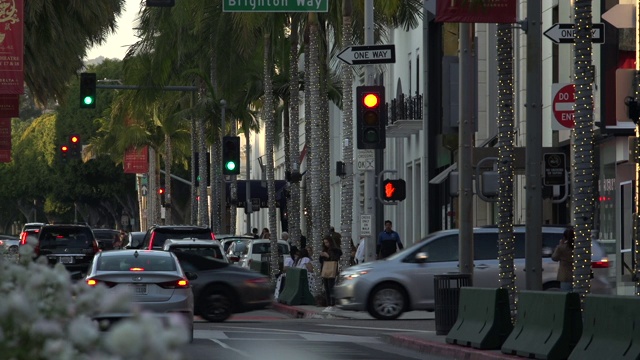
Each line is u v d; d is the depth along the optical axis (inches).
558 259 2369.6
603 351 1393.9
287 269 3540.8
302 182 6850.4
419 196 4463.6
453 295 2053.4
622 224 2598.4
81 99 3811.5
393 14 3651.6
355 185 5457.7
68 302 519.2
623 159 2571.4
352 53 2436.0
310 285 3535.9
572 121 2050.9
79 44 3462.1
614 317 1381.6
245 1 2325.3
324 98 4237.2
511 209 1980.8
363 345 2028.8
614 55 2561.5
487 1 1733.5
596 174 2773.1
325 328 2447.1
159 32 5482.3
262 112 6496.1
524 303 1678.2
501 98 1974.7
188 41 5433.1
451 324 2046.0
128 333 386.0
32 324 470.0
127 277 1947.6
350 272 2637.8
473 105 2140.7
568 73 2987.2
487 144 3476.9
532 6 1877.5
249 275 2768.2
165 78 5605.3
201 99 5964.6
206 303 2733.8
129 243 4335.6
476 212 3722.9
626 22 1852.9
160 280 1953.7
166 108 7145.7
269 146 4571.9
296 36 4333.2
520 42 3243.1
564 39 1866.4
